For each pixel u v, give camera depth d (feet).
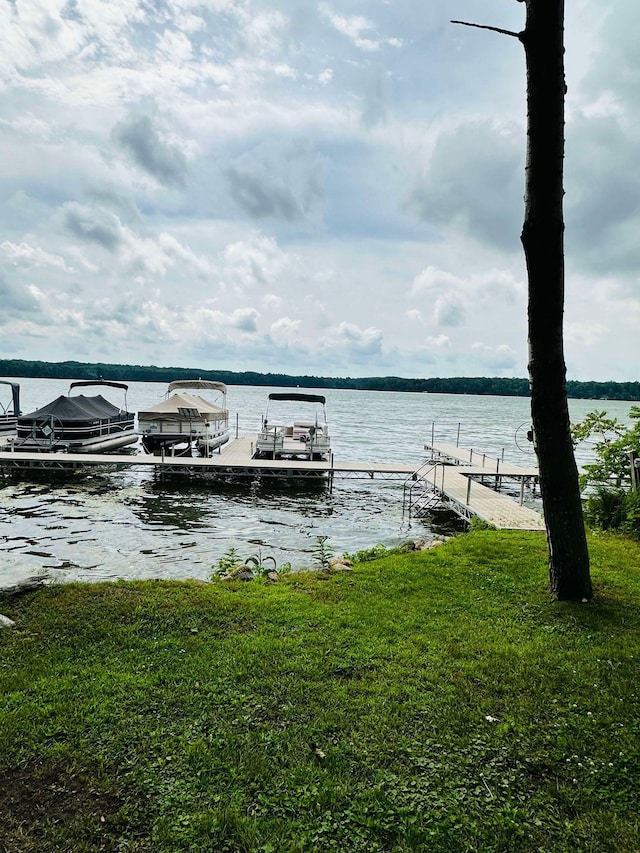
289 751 12.16
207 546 40.52
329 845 9.71
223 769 11.57
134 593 22.31
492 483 77.87
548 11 18.67
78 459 69.87
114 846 9.65
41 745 12.22
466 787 11.20
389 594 22.98
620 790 11.14
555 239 19.66
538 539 33.42
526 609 21.03
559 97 19.06
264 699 14.23
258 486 69.82
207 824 10.08
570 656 16.94
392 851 9.61
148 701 14.02
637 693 14.76
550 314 20.20
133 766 11.60
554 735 12.92
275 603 21.56
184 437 84.28
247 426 144.05
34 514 50.42
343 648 17.38
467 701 14.34
